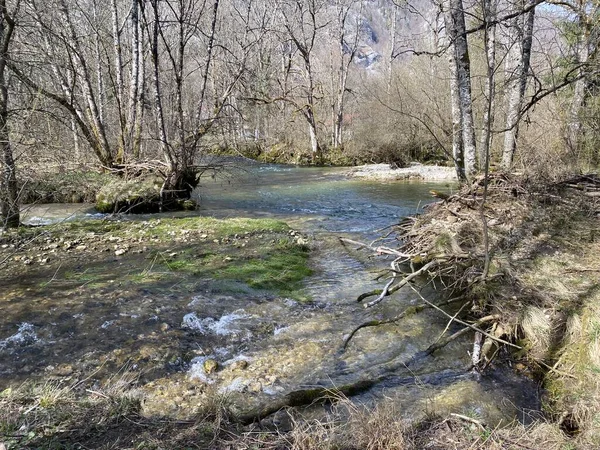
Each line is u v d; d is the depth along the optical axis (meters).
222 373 4.15
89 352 4.41
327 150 29.12
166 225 9.77
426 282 6.48
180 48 12.12
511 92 11.14
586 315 4.28
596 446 2.89
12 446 2.87
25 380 3.92
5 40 9.02
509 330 4.56
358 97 30.62
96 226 9.68
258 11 28.00
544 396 3.77
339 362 4.36
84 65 14.20
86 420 3.26
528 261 5.88
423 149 24.97
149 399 3.70
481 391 3.81
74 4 16.41
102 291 5.95
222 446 2.97
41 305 5.46
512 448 2.89
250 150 31.05
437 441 3.00
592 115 11.84
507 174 8.23
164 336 4.76
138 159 13.93
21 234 8.67
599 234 6.59
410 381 4.03
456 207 7.69
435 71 20.70
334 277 6.84
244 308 5.57
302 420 3.40
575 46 11.08
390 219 10.99
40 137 9.63
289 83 31.17
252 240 8.61
